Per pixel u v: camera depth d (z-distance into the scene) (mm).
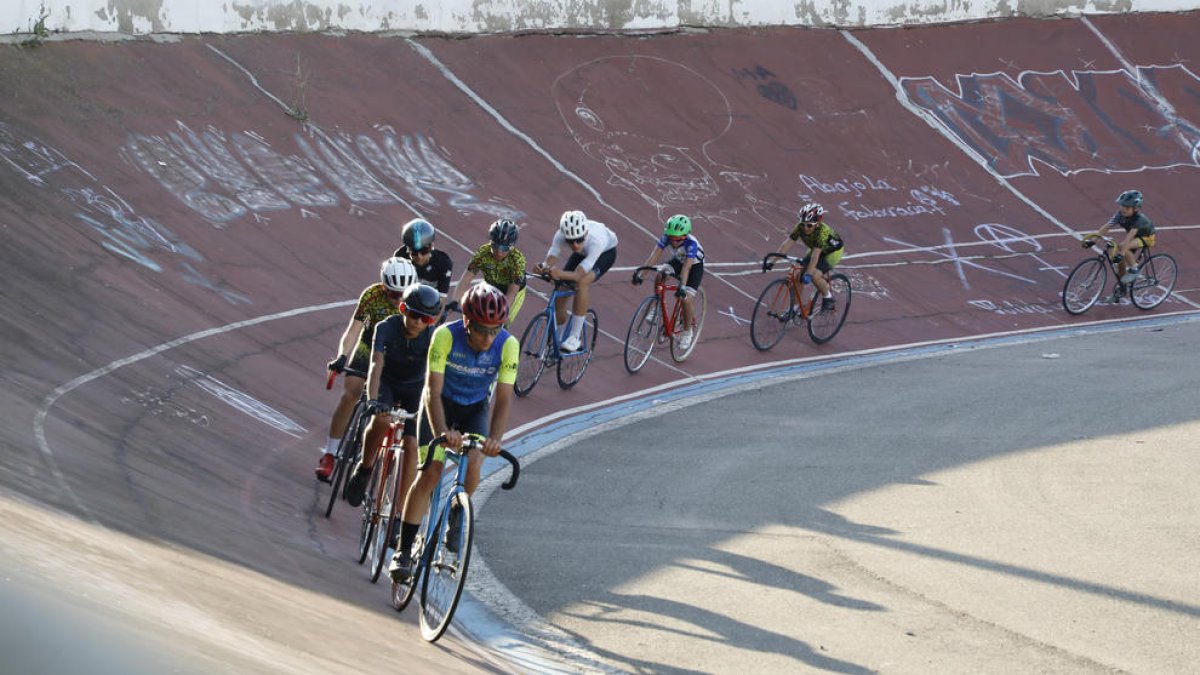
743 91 37656
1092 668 11195
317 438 18156
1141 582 13578
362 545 13578
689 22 39000
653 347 25578
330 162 27578
